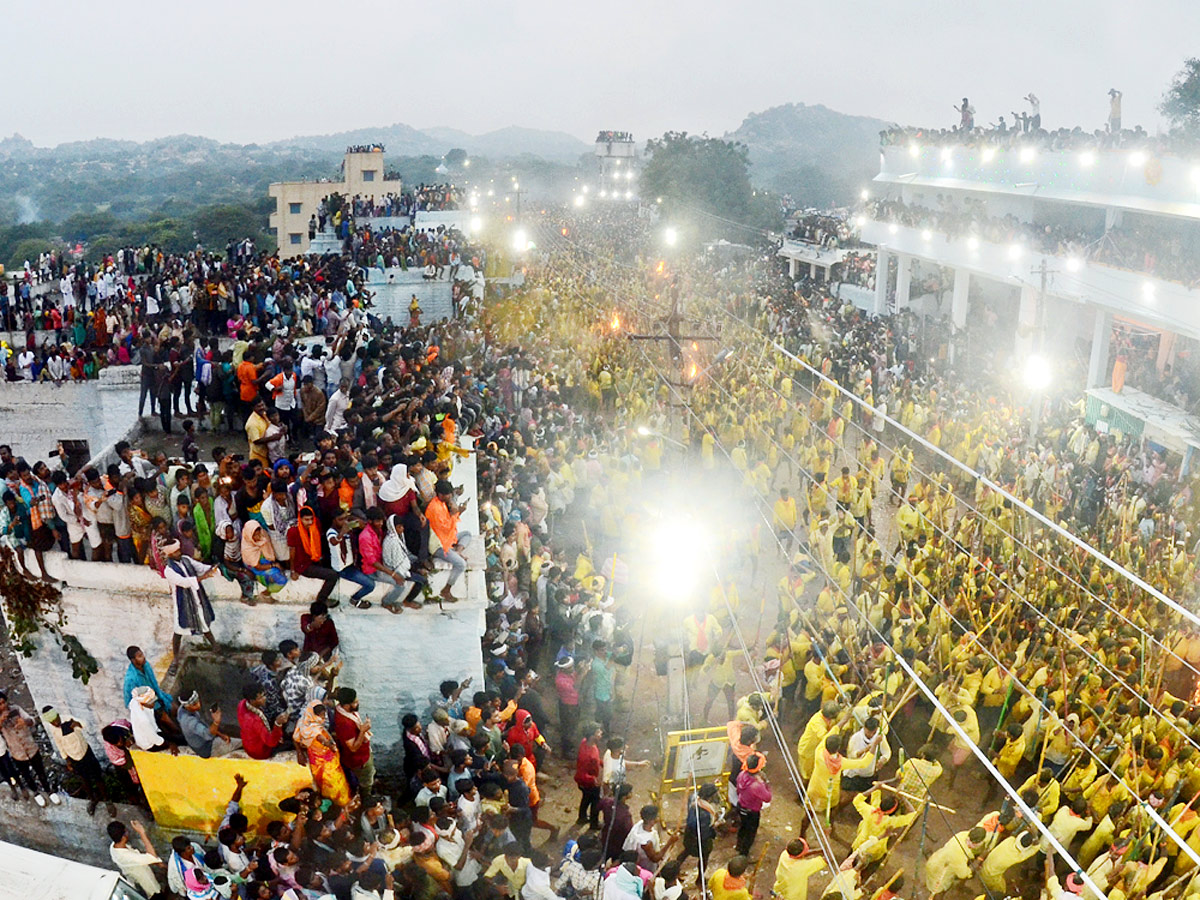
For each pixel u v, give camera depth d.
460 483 17.28
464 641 13.44
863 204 53.56
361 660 13.48
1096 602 16.52
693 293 47.78
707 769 13.35
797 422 26.17
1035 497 23.03
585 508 21.86
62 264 35.56
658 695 15.85
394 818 12.34
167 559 12.66
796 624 14.99
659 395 28.89
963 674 13.92
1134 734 12.34
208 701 13.70
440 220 51.69
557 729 14.93
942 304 45.34
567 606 15.60
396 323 39.44
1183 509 21.16
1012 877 11.29
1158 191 29.39
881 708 12.69
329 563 13.23
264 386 18.52
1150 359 30.39
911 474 25.98
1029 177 36.09
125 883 9.98
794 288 49.38
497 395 26.53
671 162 87.38
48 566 13.84
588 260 57.69
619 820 11.45
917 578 17.02
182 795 11.74
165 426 19.64
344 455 13.35
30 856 9.84
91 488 13.47
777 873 10.73
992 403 28.66
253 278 28.70
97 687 14.45
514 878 10.70
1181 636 15.34
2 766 12.62
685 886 11.85
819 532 19.06
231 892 10.34
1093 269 29.70
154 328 26.75
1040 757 13.05
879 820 11.27
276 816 11.67
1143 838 10.91
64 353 25.20
